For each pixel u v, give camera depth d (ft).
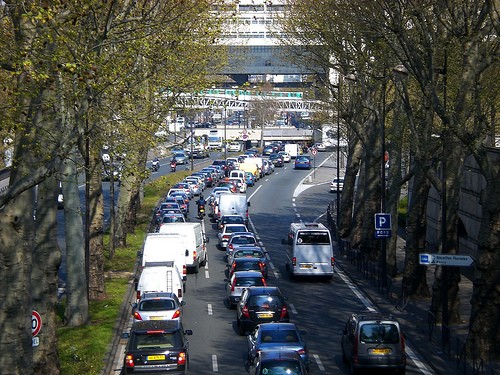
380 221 185.88
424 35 132.87
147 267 161.27
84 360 122.01
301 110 618.03
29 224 84.12
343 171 555.28
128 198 248.52
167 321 113.80
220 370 120.78
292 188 452.76
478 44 131.85
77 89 105.29
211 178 460.96
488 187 124.16
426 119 149.18
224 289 191.21
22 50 84.33
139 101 144.87
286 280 204.74
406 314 162.40
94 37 105.19
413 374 119.24
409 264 176.04
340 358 129.49
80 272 149.07
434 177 142.31
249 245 216.74
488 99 158.51
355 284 199.11
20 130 85.05
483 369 117.91
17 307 82.07
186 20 129.80
